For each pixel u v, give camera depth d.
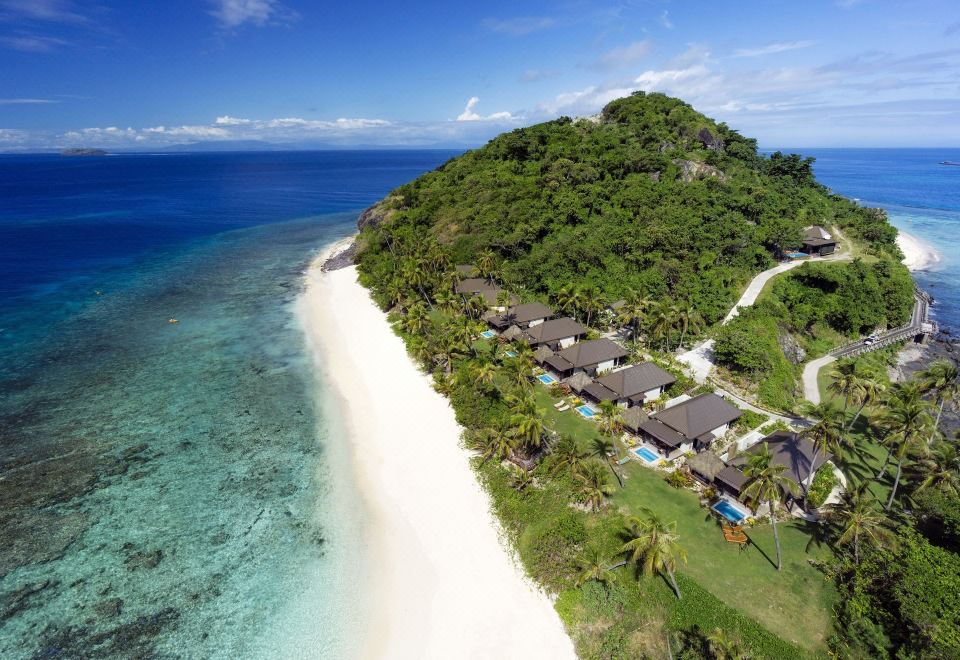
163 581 39.16
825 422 43.41
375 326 88.56
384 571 40.22
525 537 42.41
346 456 53.66
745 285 85.62
